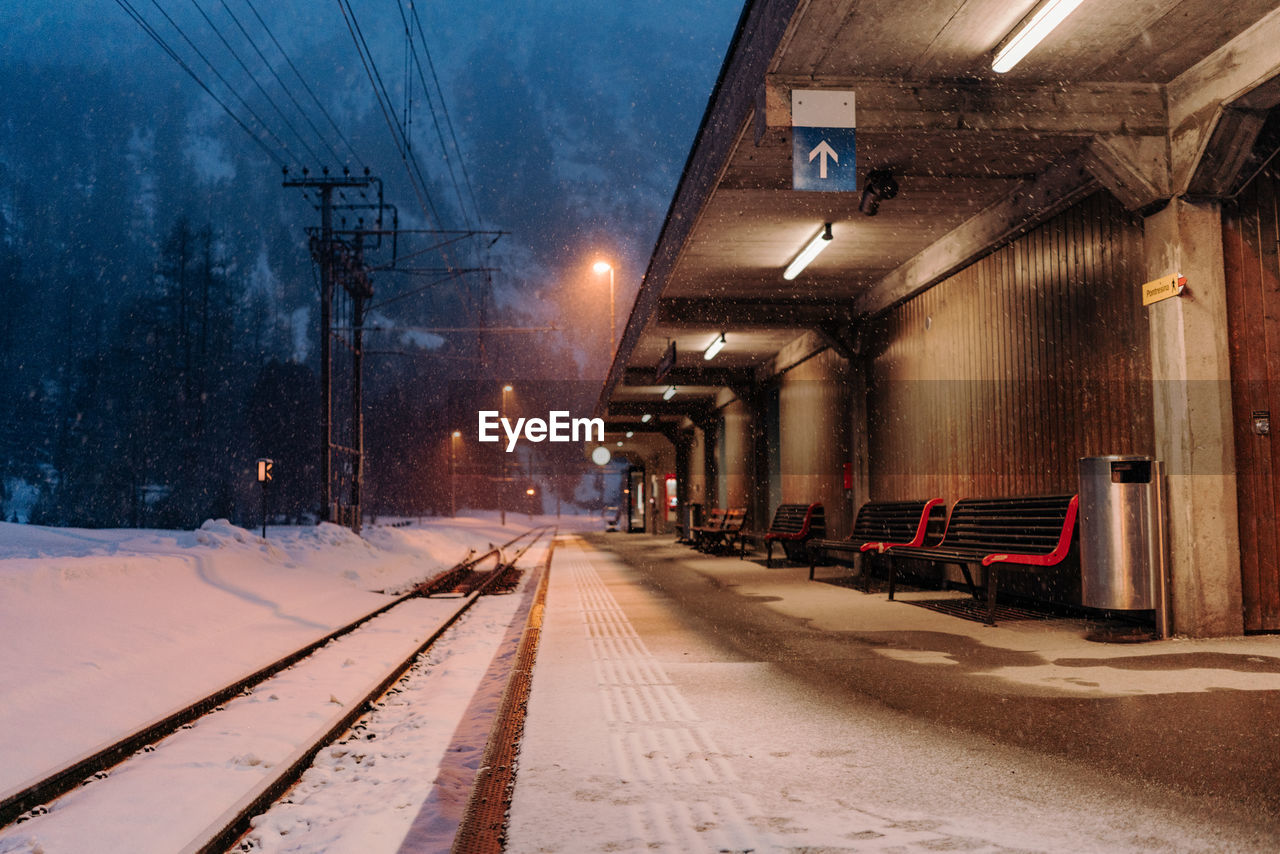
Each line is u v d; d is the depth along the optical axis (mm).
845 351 13734
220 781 3941
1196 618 6258
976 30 5922
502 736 3949
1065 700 4379
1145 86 6617
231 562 11062
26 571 6867
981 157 7527
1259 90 5805
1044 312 8445
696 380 21188
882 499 12961
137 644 6523
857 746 3637
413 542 24250
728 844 2533
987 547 8359
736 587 11227
